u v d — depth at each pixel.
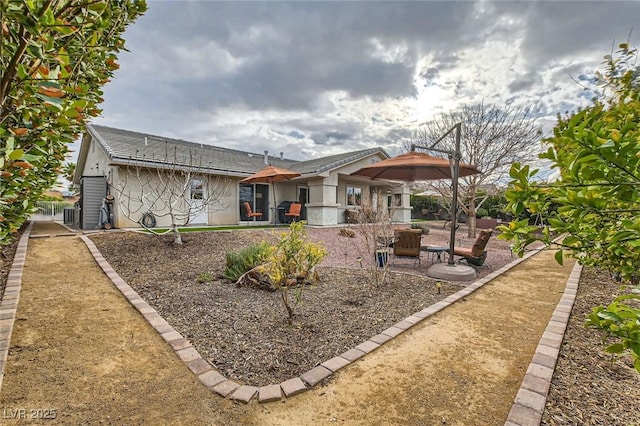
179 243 8.59
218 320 4.15
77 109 2.09
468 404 2.55
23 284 5.20
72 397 2.57
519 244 1.71
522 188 1.59
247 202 15.93
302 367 3.09
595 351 3.42
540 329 4.07
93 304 4.52
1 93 1.45
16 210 3.39
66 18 1.84
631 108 1.96
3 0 1.25
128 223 11.75
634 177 1.16
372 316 4.45
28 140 2.04
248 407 2.52
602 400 2.57
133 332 3.73
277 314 4.42
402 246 8.13
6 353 3.04
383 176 9.59
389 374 2.99
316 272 6.37
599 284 6.30
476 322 4.32
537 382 2.76
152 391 2.68
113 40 3.11
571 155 1.49
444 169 8.12
